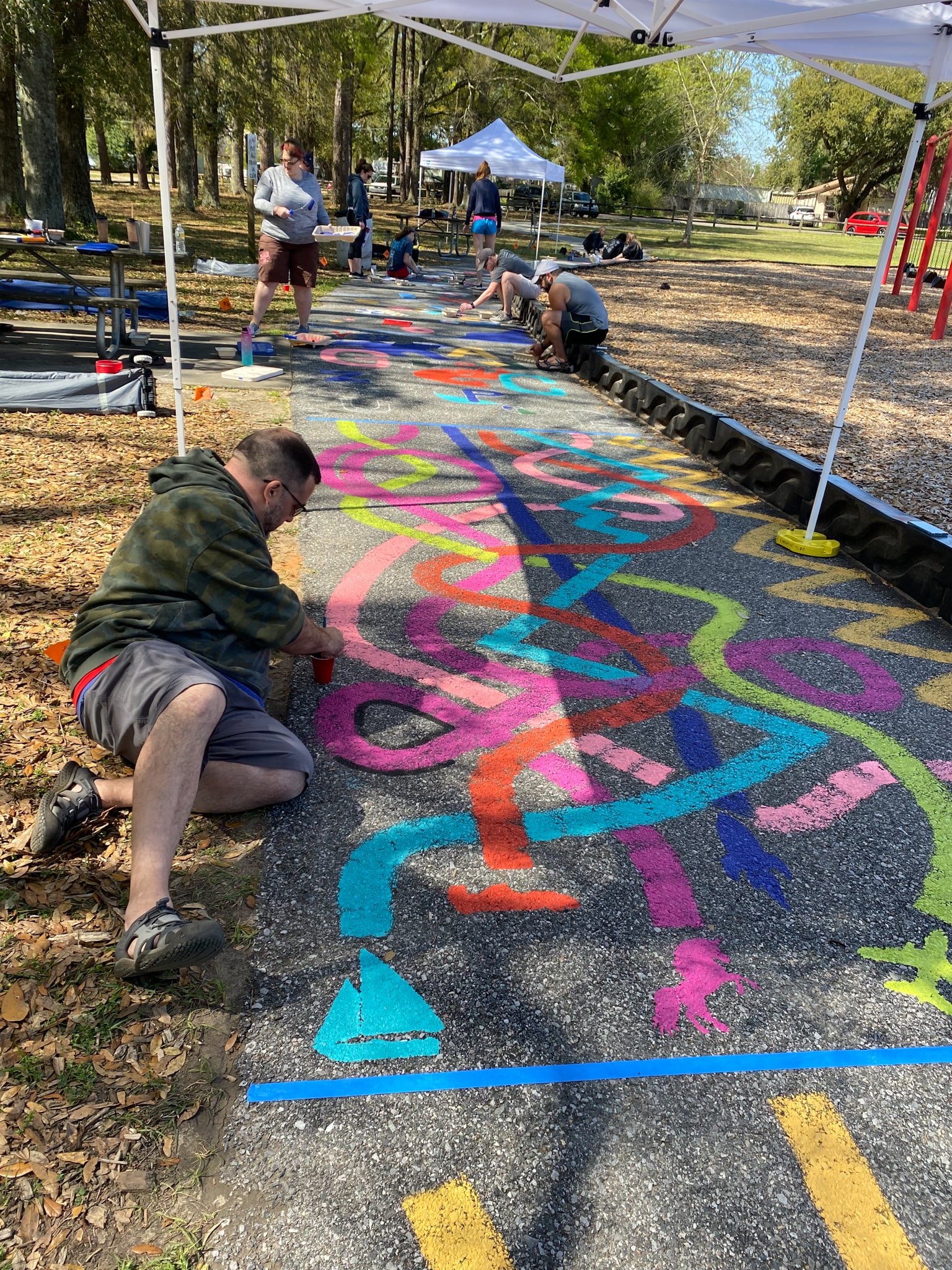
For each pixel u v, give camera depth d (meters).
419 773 2.63
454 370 8.48
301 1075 1.70
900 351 11.05
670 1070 1.79
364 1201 1.49
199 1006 1.83
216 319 9.67
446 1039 1.81
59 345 7.56
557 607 3.80
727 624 3.78
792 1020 1.93
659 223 41.97
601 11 3.97
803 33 4.03
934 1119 1.74
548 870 2.30
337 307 11.55
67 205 15.32
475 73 30.59
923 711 3.20
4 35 11.58
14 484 4.45
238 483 2.36
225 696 2.05
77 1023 1.74
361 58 26.17
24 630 3.08
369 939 2.04
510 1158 1.59
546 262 9.02
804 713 3.13
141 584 2.18
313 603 3.66
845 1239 1.51
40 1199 1.43
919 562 4.09
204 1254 1.39
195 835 2.31
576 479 5.59
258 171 13.26
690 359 9.76
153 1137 1.55
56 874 2.10
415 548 4.32
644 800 2.60
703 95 28.31
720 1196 1.56
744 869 2.37
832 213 64.19
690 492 5.51
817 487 4.88
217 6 15.21
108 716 2.05
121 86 15.27
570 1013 1.89
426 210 24.69
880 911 2.26
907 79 29.64
